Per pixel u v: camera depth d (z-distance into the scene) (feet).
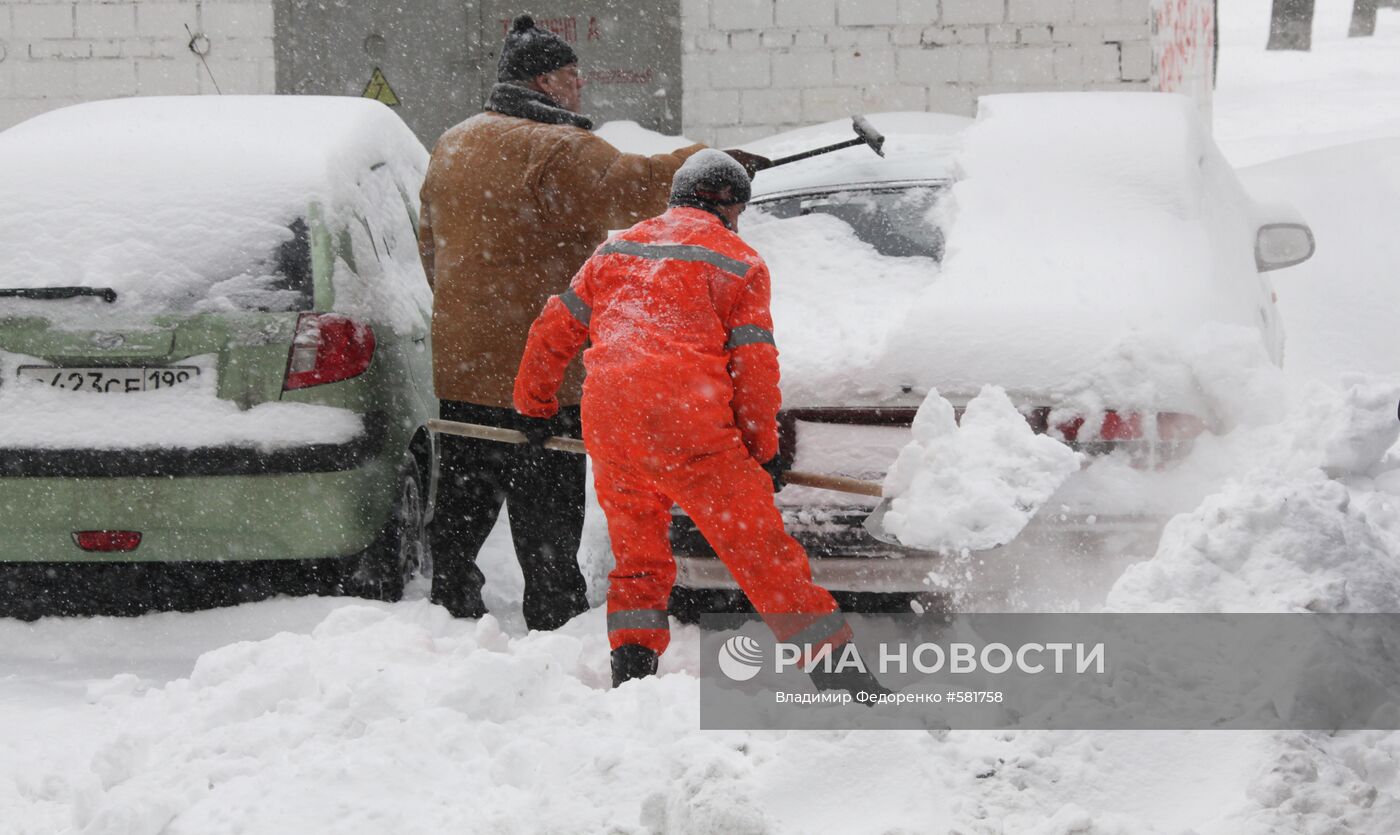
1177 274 34.65
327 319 37.81
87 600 39.22
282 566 39.52
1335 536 27.76
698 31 84.12
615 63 84.69
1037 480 29.07
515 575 45.11
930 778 24.21
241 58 85.66
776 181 41.27
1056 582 31.19
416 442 44.09
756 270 30.09
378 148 45.52
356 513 37.73
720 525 29.25
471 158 37.27
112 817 23.75
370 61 85.56
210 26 85.46
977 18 82.64
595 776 24.95
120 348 36.78
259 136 41.19
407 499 42.55
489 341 37.22
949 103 83.56
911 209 38.65
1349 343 62.18
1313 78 210.79
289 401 37.32
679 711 26.96
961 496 28.84
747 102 84.43
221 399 37.04
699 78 84.48
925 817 23.56
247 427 36.78
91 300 37.17
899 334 32.27
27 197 38.78
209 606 39.63
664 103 84.79
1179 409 30.94
